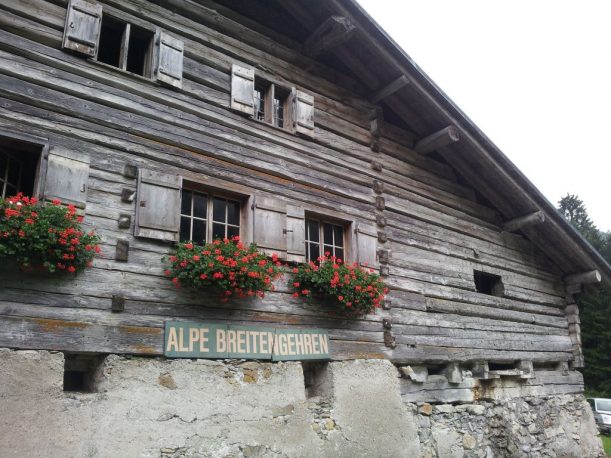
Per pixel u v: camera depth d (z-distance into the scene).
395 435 6.62
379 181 7.93
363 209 7.52
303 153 7.04
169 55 5.98
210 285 5.29
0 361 4.17
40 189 4.68
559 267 10.98
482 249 9.31
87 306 4.74
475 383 8.16
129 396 4.74
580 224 31.83
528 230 10.24
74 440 4.35
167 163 5.68
